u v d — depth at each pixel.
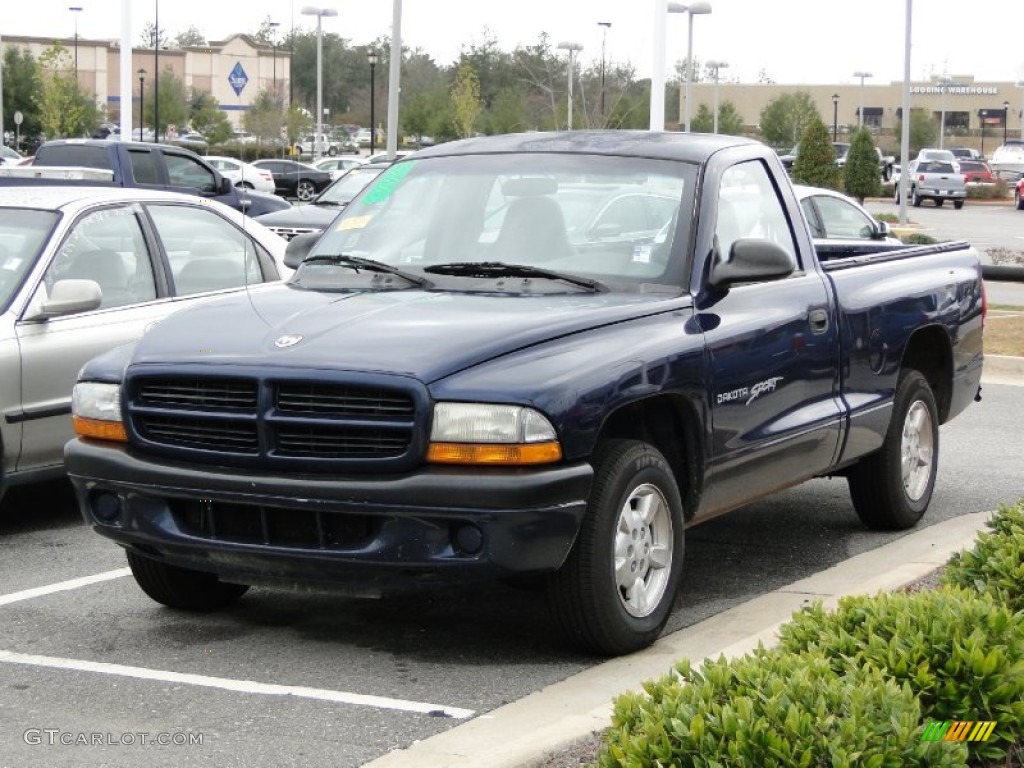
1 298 8.48
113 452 6.17
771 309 7.10
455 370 5.70
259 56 97.62
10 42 96.69
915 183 60.50
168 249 9.38
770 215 7.52
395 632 6.59
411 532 5.66
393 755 4.94
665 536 6.27
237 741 5.21
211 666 6.08
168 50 96.94
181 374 5.99
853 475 8.48
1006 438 11.84
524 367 5.75
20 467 8.40
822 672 4.27
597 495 5.89
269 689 5.79
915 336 8.75
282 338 6.01
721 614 6.71
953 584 5.61
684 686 4.26
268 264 9.96
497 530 5.60
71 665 6.09
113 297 8.98
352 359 5.76
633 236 6.82
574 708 5.44
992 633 4.65
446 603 7.07
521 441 5.61
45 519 9.03
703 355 6.47
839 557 8.09
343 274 6.95
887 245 9.59
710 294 6.74
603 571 5.90
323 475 5.75
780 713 3.97
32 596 7.21
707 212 6.89
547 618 6.81
